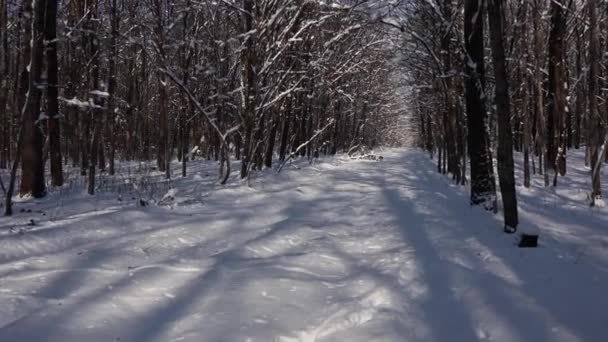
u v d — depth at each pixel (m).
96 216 8.06
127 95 27.66
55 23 11.98
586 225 9.06
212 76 16.11
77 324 4.24
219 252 6.99
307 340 4.28
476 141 10.36
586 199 12.48
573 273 5.79
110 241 7.08
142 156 31.91
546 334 4.11
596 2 12.62
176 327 4.31
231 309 4.77
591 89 12.27
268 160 20.77
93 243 6.96
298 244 7.75
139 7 16.61
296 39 13.66
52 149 13.36
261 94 14.67
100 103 12.07
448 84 17.06
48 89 12.96
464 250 7.02
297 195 12.66
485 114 10.36
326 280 5.92
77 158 24.39
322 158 28.38
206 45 16.22
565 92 16.06
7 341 3.84
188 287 5.37
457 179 16.47
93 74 15.66
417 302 5.03
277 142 31.42
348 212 10.61
